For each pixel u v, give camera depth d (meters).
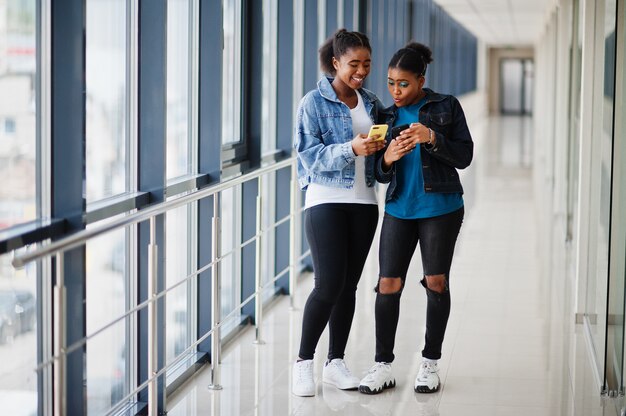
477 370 4.11
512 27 19.56
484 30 21.20
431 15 16.05
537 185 10.98
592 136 4.90
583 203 4.87
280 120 5.80
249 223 5.05
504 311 5.19
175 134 4.13
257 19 5.01
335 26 7.27
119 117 3.47
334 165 3.46
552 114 10.69
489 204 9.41
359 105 3.62
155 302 3.04
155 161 3.54
